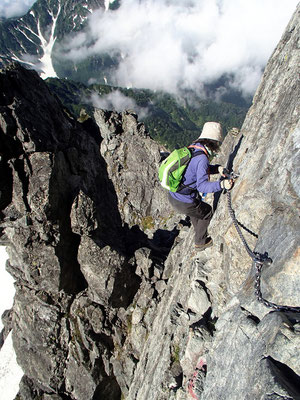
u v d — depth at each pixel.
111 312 21.55
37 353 21.14
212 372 7.48
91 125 34.94
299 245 6.13
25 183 19.28
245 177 9.66
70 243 20.83
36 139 20.64
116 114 33.12
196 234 10.55
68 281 20.77
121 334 21.11
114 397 20.91
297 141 7.14
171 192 8.84
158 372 12.89
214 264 11.45
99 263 20.20
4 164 19.09
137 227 29.75
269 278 6.59
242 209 8.91
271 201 7.82
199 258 12.52
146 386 14.35
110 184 31.41
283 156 7.57
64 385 20.98
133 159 31.56
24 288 21.86
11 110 20.55
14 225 19.45
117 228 28.89
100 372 20.44
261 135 9.70
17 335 22.12
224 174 8.62
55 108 26.03
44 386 21.47
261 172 8.62
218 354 7.48
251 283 7.55
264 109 10.76
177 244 22.41
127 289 21.28
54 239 19.78
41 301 21.00
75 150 24.75
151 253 22.91
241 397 5.60
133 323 20.95
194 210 9.10
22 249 19.44
